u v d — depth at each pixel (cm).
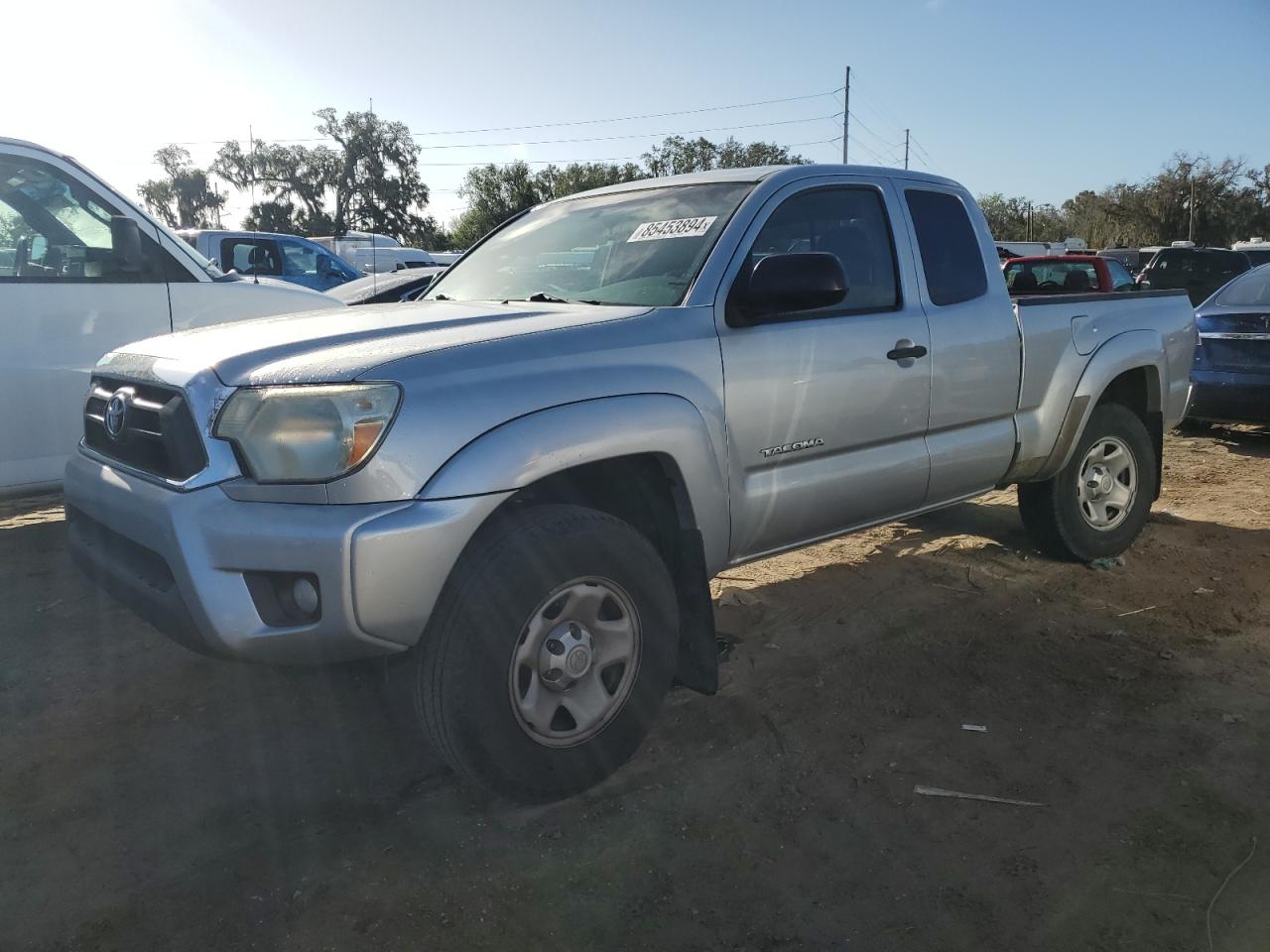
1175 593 458
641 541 289
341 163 6253
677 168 5431
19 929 231
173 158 6838
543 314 304
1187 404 535
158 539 261
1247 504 624
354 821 277
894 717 340
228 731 329
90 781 296
